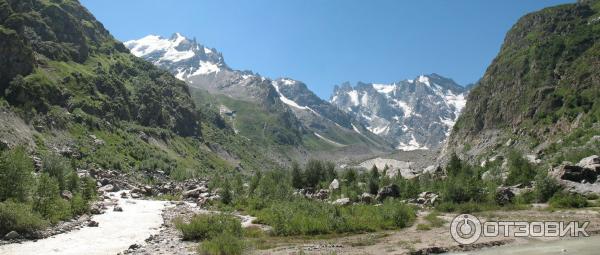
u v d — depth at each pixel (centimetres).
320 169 14075
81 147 18175
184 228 4675
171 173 19900
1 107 15988
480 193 7812
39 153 14975
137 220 6069
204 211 7381
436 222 5534
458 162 14350
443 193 7950
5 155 5600
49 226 4988
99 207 7012
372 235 4825
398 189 9256
